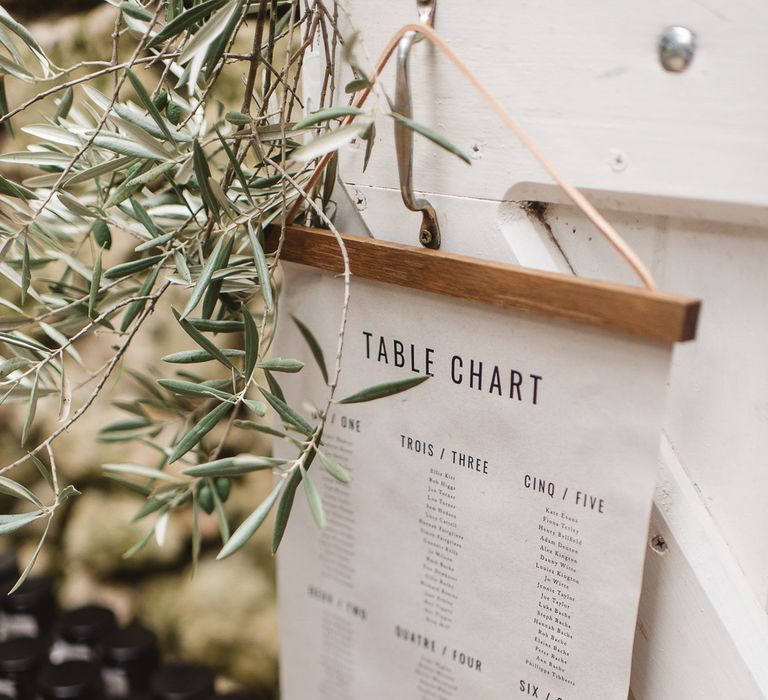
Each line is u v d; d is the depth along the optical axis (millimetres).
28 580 885
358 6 536
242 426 507
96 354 839
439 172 534
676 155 462
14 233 542
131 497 871
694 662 524
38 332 823
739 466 507
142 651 825
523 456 515
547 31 481
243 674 875
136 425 656
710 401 509
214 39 478
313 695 679
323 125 530
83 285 653
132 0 521
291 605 673
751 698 506
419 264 507
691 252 494
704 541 513
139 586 895
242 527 495
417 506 570
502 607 548
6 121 541
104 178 610
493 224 525
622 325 450
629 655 504
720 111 448
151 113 492
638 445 476
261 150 510
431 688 601
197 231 560
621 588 499
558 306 466
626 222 507
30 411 536
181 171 509
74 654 848
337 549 627
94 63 515
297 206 543
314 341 538
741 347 493
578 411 490
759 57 436
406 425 559
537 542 523
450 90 517
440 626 583
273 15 517
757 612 510
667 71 456
